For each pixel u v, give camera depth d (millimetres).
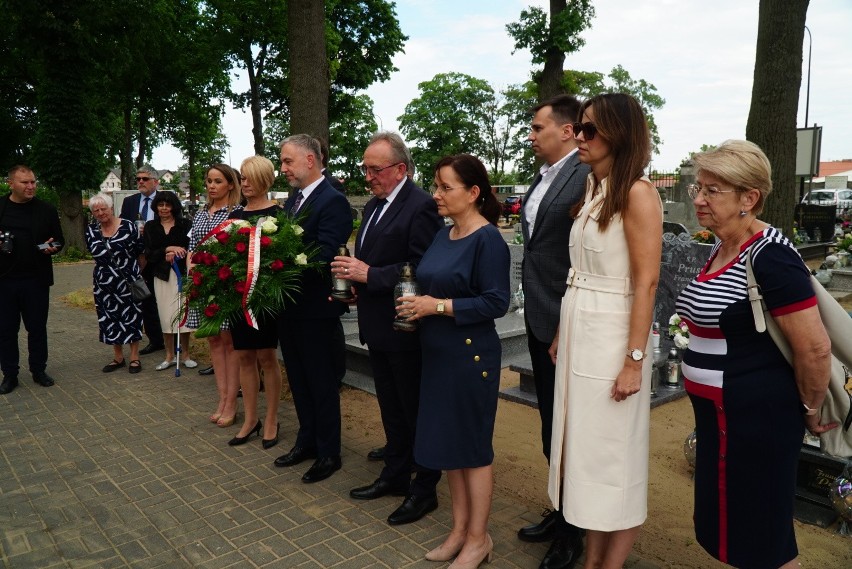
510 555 2895
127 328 6211
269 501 3512
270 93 29734
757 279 1927
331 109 29750
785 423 1966
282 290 3508
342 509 3398
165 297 6070
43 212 5750
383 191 3271
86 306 10781
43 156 18000
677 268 5660
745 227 2037
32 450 4336
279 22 25234
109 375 6270
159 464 4070
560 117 2795
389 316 3209
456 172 2684
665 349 5469
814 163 13375
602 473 2289
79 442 4480
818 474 3277
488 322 2729
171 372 6367
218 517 3332
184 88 26422
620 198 2193
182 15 24844
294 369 3938
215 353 4766
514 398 5281
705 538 2143
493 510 3348
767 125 9023
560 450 2404
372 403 5336
